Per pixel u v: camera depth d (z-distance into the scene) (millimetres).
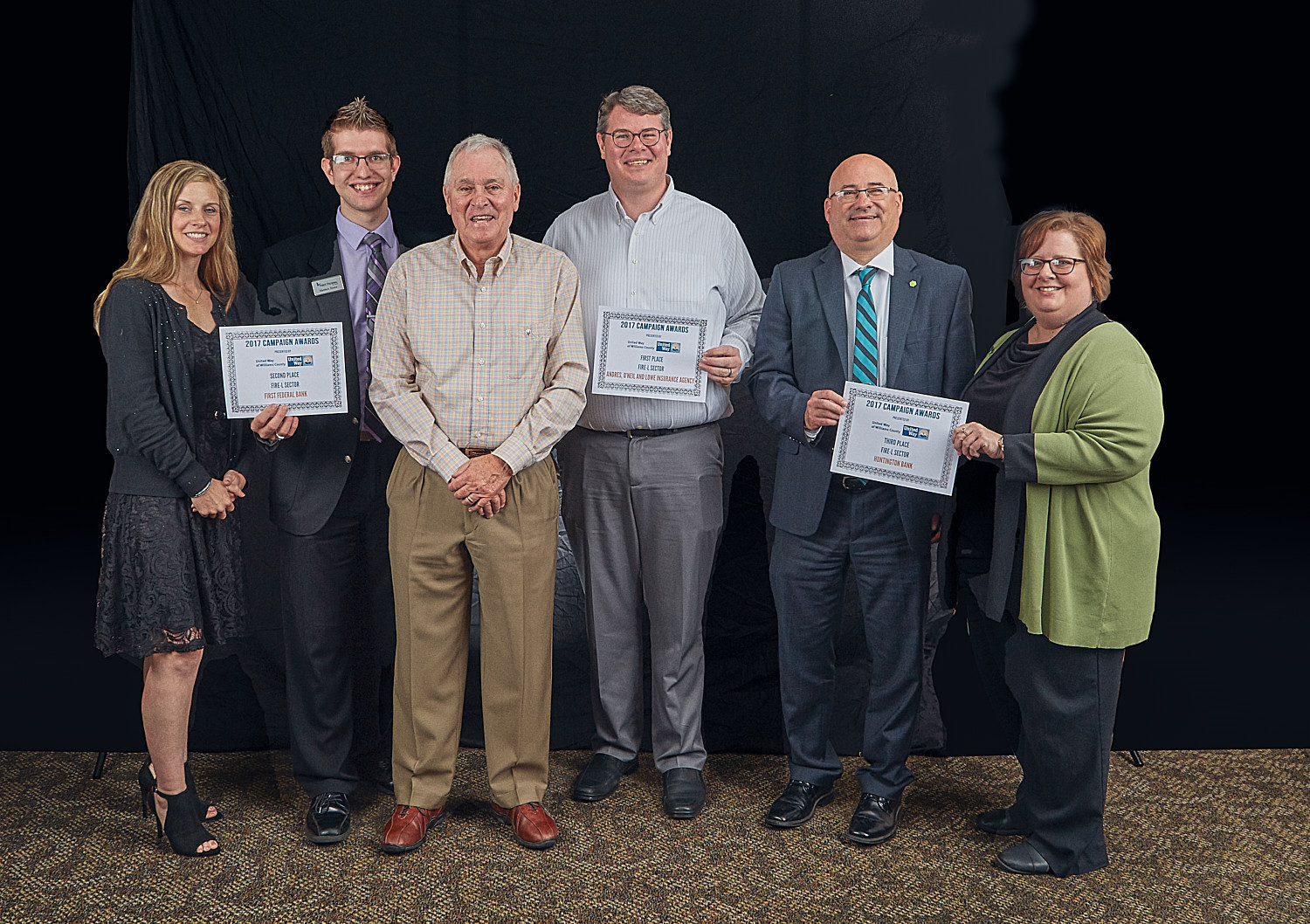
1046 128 2951
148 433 2283
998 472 2365
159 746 2412
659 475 2637
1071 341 2270
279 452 2580
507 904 2242
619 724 2807
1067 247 2264
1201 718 3184
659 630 2721
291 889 2305
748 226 2875
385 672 2801
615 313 2543
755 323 2742
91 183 4273
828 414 2414
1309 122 3928
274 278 2584
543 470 2455
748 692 3064
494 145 2361
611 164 2582
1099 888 2303
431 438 2357
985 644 2529
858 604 3041
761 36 2811
